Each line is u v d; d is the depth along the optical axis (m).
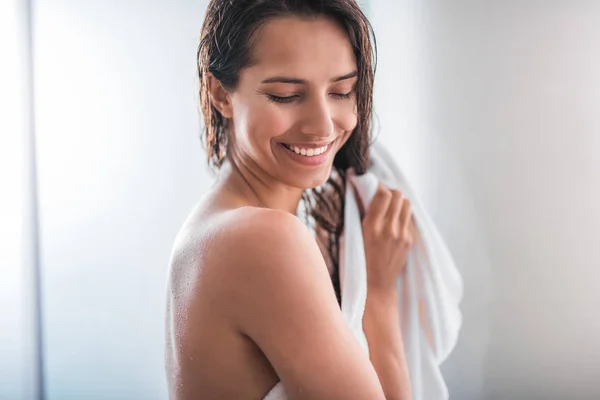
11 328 1.53
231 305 0.56
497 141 1.44
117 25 1.47
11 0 1.47
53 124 1.50
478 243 1.46
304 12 0.59
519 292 1.47
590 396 1.47
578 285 1.45
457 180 1.45
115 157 1.49
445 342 0.86
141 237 1.50
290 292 0.54
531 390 1.49
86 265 1.52
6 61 1.48
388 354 0.79
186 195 1.49
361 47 0.63
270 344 0.55
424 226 0.85
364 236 0.82
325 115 0.61
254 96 0.62
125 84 1.48
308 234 0.59
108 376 1.53
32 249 1.51
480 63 1.43
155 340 1.52
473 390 1.50
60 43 1.48
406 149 1.45
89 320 1.53
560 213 1.45
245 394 0.58
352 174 0.83
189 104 1.47
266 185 0.69
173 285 0.64
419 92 1.44
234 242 0.56
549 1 1.40
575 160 1.43
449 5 1.42
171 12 1.46
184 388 0.61
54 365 1.54
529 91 1.42
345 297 0.77
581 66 1.41
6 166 1.50
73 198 1.50
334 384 0.54
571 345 1.47
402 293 0.85
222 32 0.63
